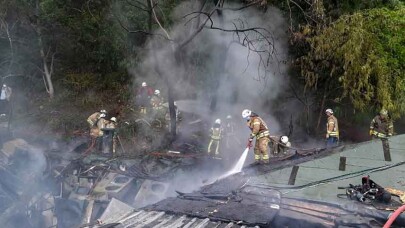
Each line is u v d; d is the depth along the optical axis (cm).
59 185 1104
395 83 1463
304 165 712
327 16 1667
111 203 770
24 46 2258
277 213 529
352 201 554
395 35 1486
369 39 1464
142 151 1376
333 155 757
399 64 1474
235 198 569
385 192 548
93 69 2395
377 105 1484
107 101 2144
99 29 2228
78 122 1858
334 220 502
